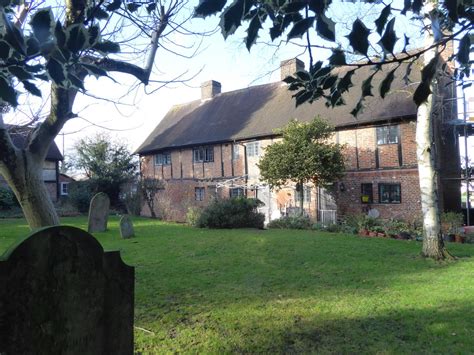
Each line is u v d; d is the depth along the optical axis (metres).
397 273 7.30
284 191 21.09
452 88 16.78
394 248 9.98
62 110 2.95
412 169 16.77
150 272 7.45
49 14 1.24
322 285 6.46
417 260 8.53
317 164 16.06
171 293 6.06
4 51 1.25
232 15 1.18
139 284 6.58
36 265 2.39
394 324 4.66
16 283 2.30
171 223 20.55
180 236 12.88
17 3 1.58
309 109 21.22
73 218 23.41
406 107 16.75
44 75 1.38
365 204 18.06
